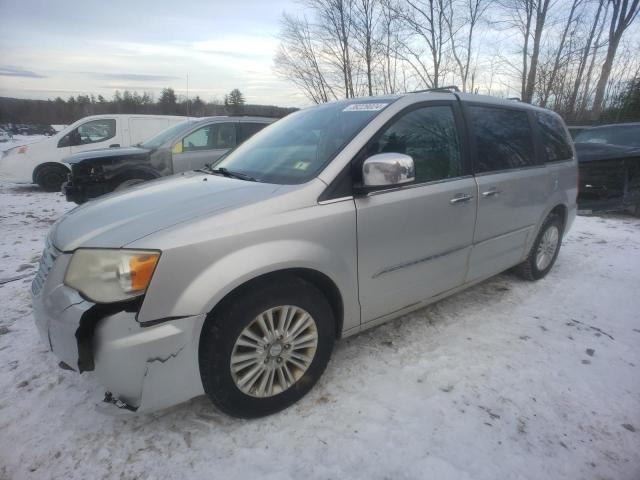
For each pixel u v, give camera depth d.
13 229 6.08
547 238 3.96
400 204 2.46
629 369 2.58
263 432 2.05
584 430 2.07
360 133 2.41
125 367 1.74
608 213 7.30
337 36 14.79
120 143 10.11
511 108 3.51
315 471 1.82
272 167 2.58
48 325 1.89
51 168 9.74
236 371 1.99
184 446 1.96
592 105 16.36
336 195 2.24
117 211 2.18
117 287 1.75
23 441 1.99
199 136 6.79
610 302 3.54
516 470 1.83
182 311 1.78
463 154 2.93
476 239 3.04
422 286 2.75
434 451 1.92
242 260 1.89
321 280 2.25
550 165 3.78
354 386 2.38
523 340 2.89
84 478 1.79
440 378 2.45
